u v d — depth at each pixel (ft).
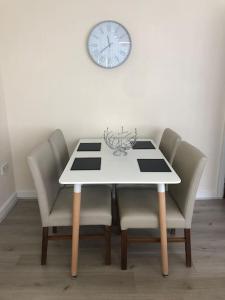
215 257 6.66
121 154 7.07
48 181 6.17
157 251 6.94
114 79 8.59
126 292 5.62
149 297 5.49
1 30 8.11
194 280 5.93
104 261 6.53
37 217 8.54
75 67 8.46
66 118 8.96
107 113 8.92
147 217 5.89
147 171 5.82
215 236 7.53
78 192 5.54
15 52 8.30
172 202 6.50
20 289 5.71
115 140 8.41
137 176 5.55
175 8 8.00
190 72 8.57
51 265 6.42
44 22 8.05
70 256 6.75
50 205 6.17
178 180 5.38
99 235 6.24
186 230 6.07
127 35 8.11
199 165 5.51
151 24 8.11
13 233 7.70
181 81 8.66
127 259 6.62
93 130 9.08
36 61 8.39
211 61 8.48
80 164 6.29
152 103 8.85
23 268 6.32
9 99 8.76
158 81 8.64
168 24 8.13
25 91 8.68
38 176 5.70
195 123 9.09
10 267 6.35
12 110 8.88
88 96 8.74
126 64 8.45
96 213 6.00
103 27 8.04
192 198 5.77
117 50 8.23
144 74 8.56
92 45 8.17
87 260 6.57
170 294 5.56
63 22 8.05
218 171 9.59
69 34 8.16
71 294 5.57
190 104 8.89
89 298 5.48
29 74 8.52
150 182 5.32
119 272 6.16
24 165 9.46
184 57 8.43
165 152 7.77
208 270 6.23
